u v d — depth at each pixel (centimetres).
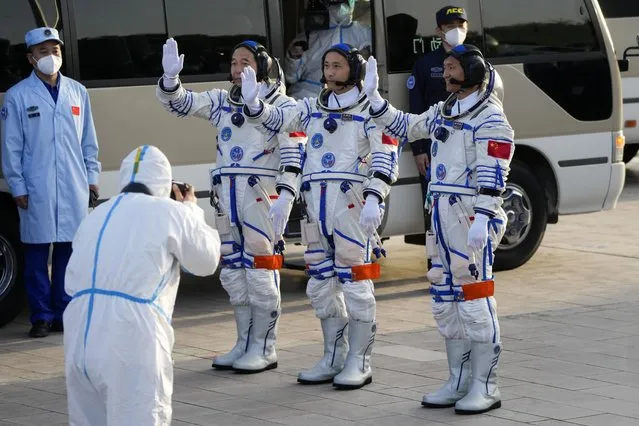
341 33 2128
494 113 1362
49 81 1853
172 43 1565
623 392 1477
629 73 3434
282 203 1539
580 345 1722
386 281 2262
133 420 1061
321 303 1543
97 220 1102
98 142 1945
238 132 1591
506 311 1959
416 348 1728
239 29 2044
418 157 2133
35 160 1838
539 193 2309
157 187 1125
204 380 1577
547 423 1349
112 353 1059
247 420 1382
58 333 1894
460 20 2058
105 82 1947
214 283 2295
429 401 1424
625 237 2705
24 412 1433
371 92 1408
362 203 1498
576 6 2339
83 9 1931
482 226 1348
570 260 2431
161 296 1088
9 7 1891
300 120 1523
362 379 1520
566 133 2331
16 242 1919
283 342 1792
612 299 2052
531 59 2295
